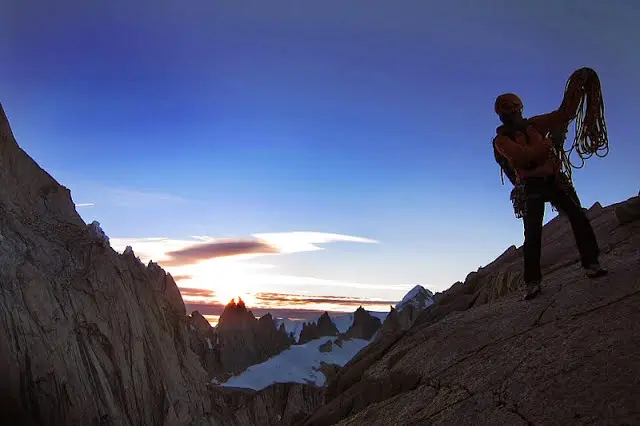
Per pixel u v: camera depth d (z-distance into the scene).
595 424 4.16
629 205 8.60
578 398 4.53
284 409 68.19
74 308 32.91
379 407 7.20
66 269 34.91
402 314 64.06
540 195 6.82
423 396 6.55
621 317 5.38
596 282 6.48
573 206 6.70
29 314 29.89
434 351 7.39
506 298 8.27
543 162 6.75
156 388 36.50
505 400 5.15
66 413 28.97
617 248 7.79
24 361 28.59
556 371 5.05
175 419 36.50
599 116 6.50
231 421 52.66
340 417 8.66
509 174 7.12
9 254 31.47
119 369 34.00
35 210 37.56
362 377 9.27
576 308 6.11
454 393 6.00
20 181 37.84
